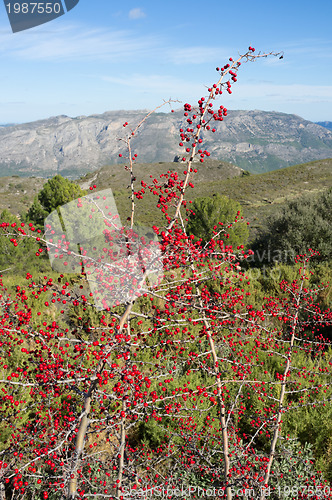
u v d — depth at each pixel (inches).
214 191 2074.3
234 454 164.2
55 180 709.3
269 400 204.5
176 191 119.2
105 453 177.3
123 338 97.7
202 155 118.7
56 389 104.4
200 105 116.0
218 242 127.6
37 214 695.1
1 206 2333.9
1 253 462.9
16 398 172.4
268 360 252.5
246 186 2034.9
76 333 113.7
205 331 135.6
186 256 113.4
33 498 147.3
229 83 114.5
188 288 123.4
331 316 211.3
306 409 195.3
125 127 123.0
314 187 1738.4
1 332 106.0
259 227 1021.8
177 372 223.6
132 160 121.0
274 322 290.4
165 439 184.7
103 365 98.7
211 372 133.7
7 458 152.0
